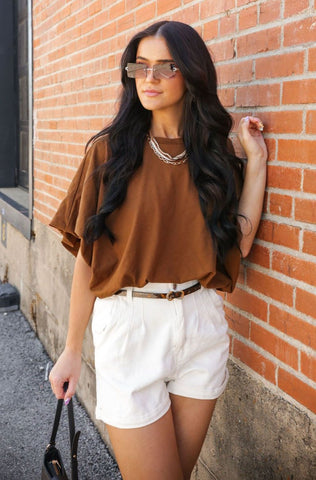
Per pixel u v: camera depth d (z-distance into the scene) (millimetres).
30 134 5262
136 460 1869
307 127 1836
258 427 2205
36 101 5086
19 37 7094
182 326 1855
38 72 5000
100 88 3525
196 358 1947
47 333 4879
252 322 2215
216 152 1889
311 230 1851
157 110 1860
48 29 4660
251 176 2027
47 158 4770
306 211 1866
